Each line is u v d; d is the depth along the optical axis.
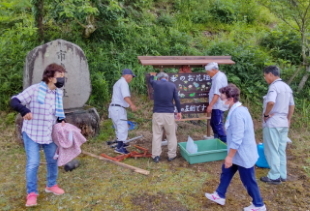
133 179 4.01
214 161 4.61
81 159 4.61
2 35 7.00
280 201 3.54
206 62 4.98
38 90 3.17
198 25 9.01
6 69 6.33
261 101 6.90
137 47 7.49
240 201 3.52
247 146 3.05
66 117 5.15
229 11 9.47
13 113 5.78
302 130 6.16
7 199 3.50
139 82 6.81
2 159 4.54
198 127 6.20
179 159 4.69
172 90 4.36
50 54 5.11
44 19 7.26
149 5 9.02
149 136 5.67
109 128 5.81
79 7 5.48
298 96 6.99
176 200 3.53
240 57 7.24
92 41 7.38
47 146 3.36
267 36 8.35
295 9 6.57
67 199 3.50
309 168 4.43
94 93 6.43
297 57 7.78
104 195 3.60
